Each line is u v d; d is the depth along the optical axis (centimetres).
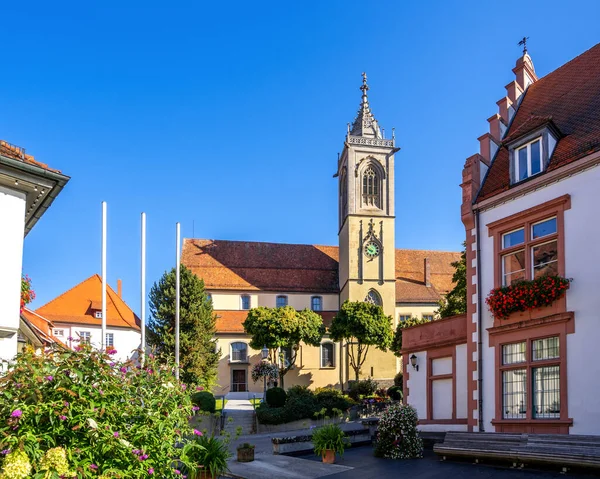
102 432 875
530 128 1925
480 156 2169
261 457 2088
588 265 1670
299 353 5850
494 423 1892
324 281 6706
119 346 5891
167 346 4738
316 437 1986
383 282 6091
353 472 1764
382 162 6316
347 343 5616
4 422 828
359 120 6569
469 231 2122
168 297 4888
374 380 5550
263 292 6444
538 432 1738
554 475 1523
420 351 2350
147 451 970
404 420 2005
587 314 1648
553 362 1731
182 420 1085
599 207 1667
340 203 6738
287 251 7050
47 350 955
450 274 6906
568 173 1764
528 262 1880
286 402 3931
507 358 1900
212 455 1432
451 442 1883
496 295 1903
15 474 759
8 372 873
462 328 2144
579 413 1630
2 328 1330
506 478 1538
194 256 6744
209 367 4878
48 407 837
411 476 1656
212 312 5403
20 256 1391
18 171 1370
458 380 2141
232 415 3941
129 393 1013
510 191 1953
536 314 1803
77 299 5934
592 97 1981
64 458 805
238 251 6906
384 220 6212
